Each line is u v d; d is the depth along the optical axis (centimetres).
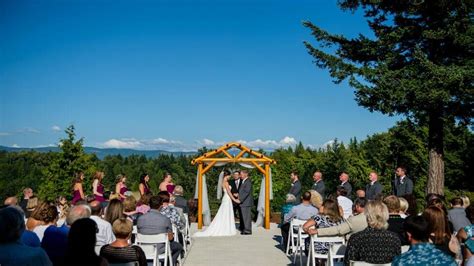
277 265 961
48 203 600
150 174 7275
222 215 1438
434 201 737
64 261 392
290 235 1071
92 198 796
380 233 503
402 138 3259
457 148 3231
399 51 1512
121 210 724
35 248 382
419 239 391
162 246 804
